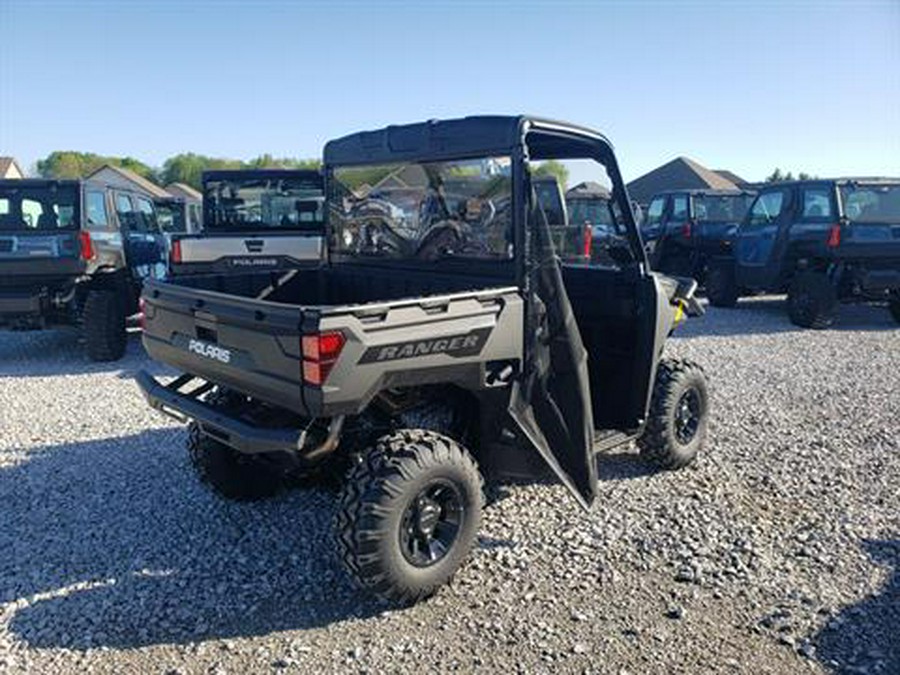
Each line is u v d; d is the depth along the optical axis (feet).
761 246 37.06
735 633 10.10
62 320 28.04
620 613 10.57
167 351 12.44
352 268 15.29
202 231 31.14
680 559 12.06
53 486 15.08
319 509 13.93
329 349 9.46
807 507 14.06
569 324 11.57
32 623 10.32
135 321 36.04
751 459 16.63
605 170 13.55
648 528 13.15
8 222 26.58
